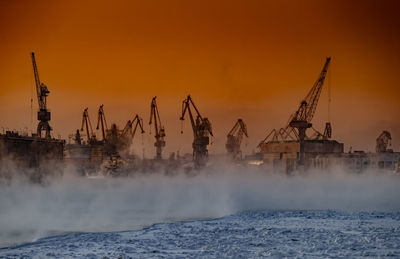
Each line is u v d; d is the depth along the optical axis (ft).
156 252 348.38
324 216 560.61
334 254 318.45
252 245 366.22
